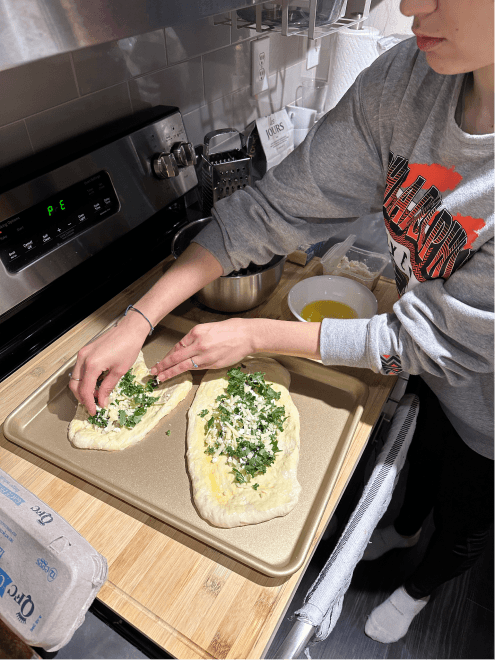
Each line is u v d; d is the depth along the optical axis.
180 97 1.25
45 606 0.52
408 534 1.47
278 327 0.84
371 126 0.78
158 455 0.81
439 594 1.49
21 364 0.95
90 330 1.01
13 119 0.89
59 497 0.74
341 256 1.19
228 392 0.90
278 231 0.88
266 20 1.20
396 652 1.36
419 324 0.70
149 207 1.14
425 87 0.69
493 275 0.62
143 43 1.07
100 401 0.81
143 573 0.66
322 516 0.73
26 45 0.44
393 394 1.05
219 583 0.65
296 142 1.64
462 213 0.65
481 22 0.49
